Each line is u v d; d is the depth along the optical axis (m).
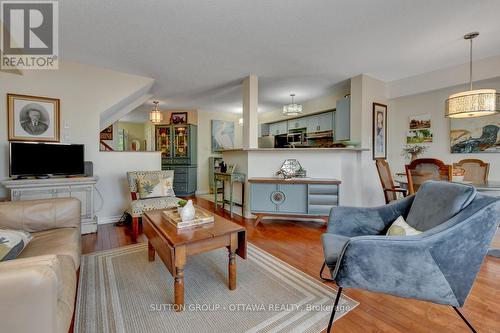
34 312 0.73
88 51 2.90
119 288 1.78
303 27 2.39
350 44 2.77
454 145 3.69
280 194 3.43
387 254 1.20
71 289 1.17
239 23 2.31
